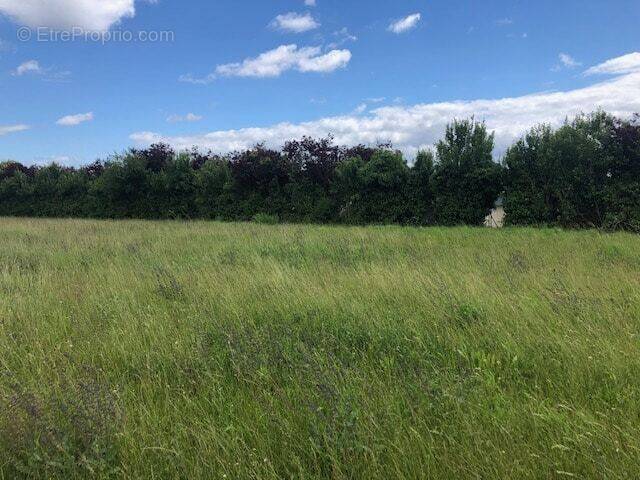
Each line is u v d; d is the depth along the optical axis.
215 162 27.45
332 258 8.96
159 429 2.85
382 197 22.89
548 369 3.63
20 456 2.63
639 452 2.43
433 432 2.70
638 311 4.75
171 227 17.80
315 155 24.69
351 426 2.63
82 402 2.92
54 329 4.74
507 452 2.52
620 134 17.78
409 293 5.55
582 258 8.41
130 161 28.86
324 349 4.03
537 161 19.09
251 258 8.58
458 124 21.14
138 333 4.54
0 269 8.22
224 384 3.51
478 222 21.17
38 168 34.31
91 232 15.41
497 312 4.78
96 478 2.46
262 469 2.46
